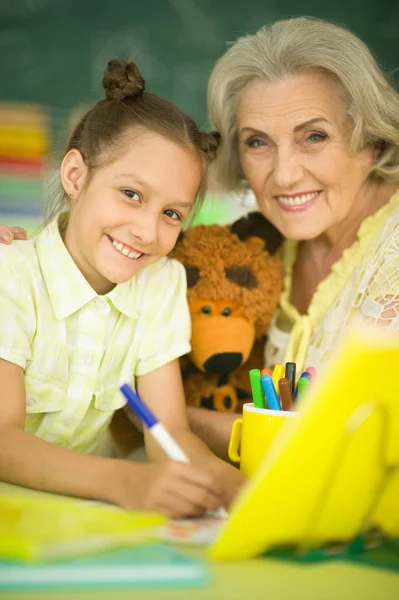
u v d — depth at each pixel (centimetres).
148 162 90
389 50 275
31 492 74
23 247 95
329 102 102
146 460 109
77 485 71
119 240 91
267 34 106
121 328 98
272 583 49
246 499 51
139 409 69
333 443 51
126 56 263
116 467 71
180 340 100
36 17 259
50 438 94
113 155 91
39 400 92
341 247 112
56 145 108
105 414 98
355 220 111
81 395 93
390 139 105
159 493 66
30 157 238
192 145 93
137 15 265
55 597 46
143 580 48
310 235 106
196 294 104
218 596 47
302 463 51
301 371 104
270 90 103
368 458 54
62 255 94
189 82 270
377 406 52
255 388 80
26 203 231
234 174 119
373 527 60
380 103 103
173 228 93
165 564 50
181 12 267
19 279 91
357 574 52
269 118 103
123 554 52
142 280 101
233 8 269
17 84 258
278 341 110
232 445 85
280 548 56
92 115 97
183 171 92
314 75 102
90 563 50
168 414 96
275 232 114
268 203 109
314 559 54
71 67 261
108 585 47
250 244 110
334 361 49
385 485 57
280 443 51
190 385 109
